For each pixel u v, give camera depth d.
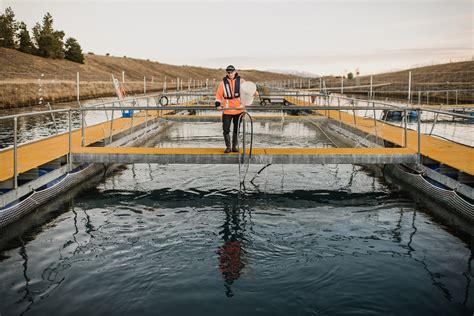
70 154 8.20
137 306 3.90
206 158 7.94
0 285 4.30
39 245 5.39
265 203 7.32
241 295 4.12
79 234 5.80
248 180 8.91
